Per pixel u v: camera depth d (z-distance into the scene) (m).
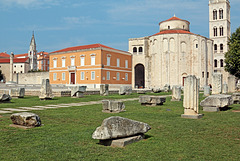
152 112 16.20
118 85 68.44
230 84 39.97
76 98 28.95
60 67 70.31
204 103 16.70
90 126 11.00
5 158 6.42
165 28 77.69
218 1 87.56
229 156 6.74
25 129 10.04
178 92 25.41
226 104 16.73
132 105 20.81
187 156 6.70
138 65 81.00
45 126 10.80
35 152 6.95
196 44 69.62
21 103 22.09
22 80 87.56
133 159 6.36
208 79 73.12
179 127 10.78
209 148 7.50
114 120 7.62
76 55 66.50
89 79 63.28
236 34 52.38
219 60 85.75
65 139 8.45
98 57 61.78
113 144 7.56
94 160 6.29
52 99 27.08
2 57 131.75
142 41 76.56
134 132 8.11
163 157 6.57
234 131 9.95
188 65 69.00
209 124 11.48
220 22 87.00
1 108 18.09
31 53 139.88
